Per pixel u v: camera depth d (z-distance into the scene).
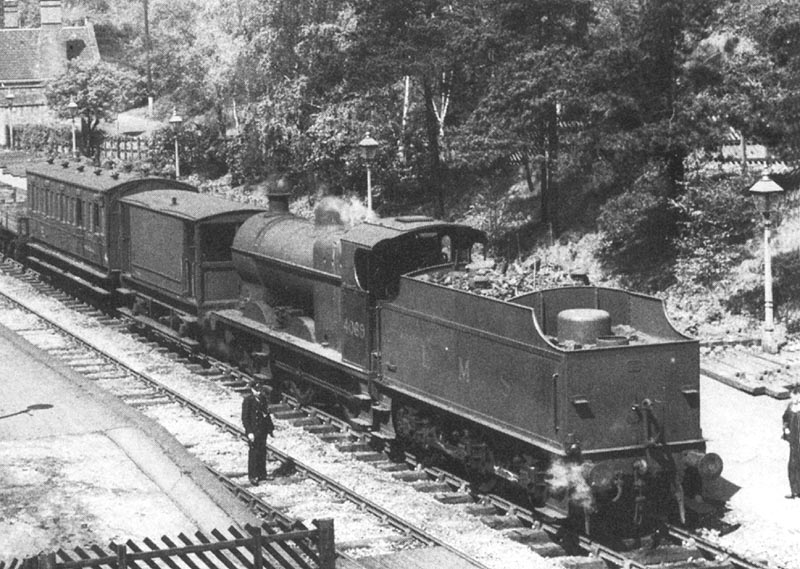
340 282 21.92
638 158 29.25
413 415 20.08
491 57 34.19
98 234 32.72
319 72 41.97
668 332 17.78
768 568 15.73
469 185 40.12
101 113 63.06
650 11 28.66
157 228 29.34
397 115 41.97
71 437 21.55
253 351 25.73
